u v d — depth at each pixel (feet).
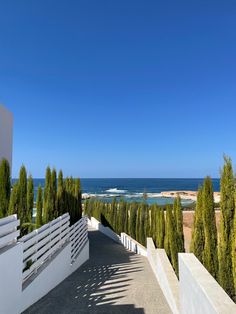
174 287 19.22
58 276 25.88
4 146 36.22
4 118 36.27
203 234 19.08
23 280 19.33
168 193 228.02
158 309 18.94
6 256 15.57
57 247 27.40
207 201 18.01
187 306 13.42
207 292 10.36
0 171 25.70
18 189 26.09
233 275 13.62
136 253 48.37
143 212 51.39
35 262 21.17
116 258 42.83
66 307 18.95
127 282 26.68
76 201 46.80
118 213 65.82
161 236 35.42
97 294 22.36
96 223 88.33
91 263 38.52
